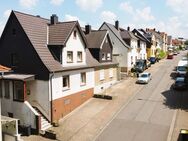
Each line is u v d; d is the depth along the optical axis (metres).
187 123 25.33
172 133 23.22
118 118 27.44
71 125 25.97
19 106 26.38
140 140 22.20
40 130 24.53
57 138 23.20
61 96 28.09
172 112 28.59
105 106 31.61
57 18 32.22
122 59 51.44
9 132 21.64
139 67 52.94
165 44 106.62
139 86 41.59
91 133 23.98
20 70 28.17
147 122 26.06
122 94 36.91
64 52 28.77
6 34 28.88
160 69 57.81
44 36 29.41
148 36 75.31
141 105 31.58
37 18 30.88
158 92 37.53
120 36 53.75
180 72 47.66
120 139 22.55
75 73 30.78
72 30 29.59
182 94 36.16
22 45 27.72
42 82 26.62
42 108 26.91
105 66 40.03
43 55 27.19
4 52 29.39
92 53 38.31
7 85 27.48
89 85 34.47
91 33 40.50
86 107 31.44
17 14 28.00
